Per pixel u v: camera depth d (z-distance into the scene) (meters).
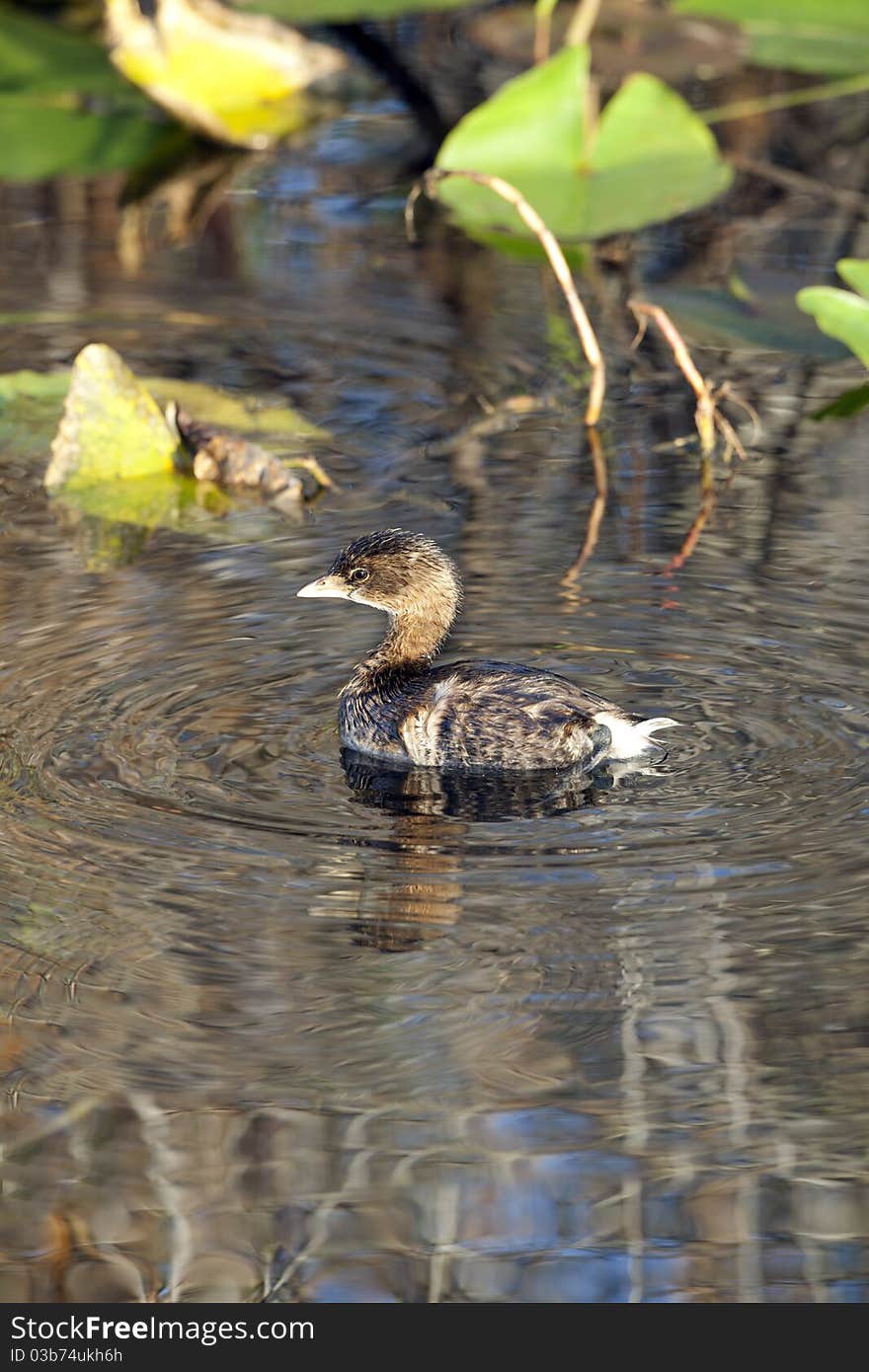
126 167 24.02
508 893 10.12
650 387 18.44
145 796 11.18
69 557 15.04
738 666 12.70
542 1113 8.60
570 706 11.55
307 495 16.33
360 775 11.53
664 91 22.73
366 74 26.58
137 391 17.33
